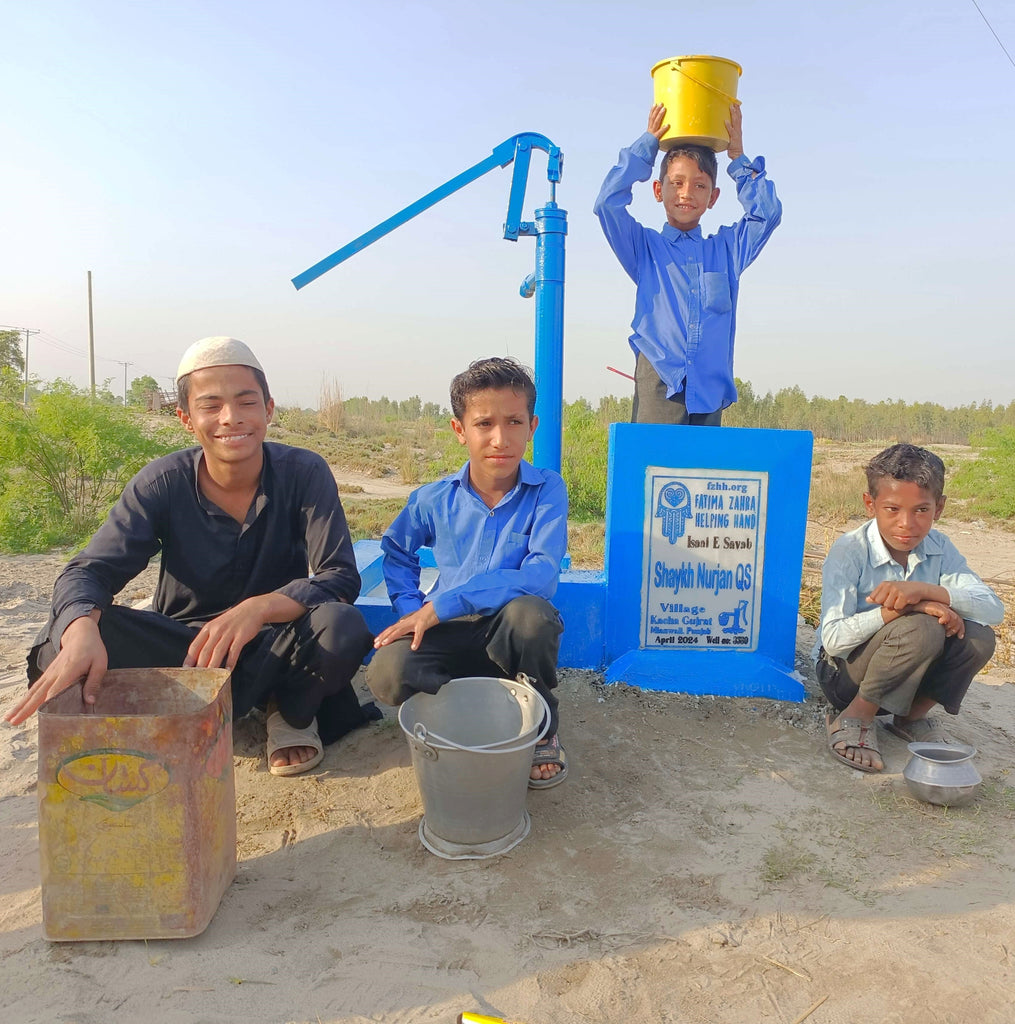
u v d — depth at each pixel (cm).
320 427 3114
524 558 294
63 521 915
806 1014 181
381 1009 182
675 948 202
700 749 317
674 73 375
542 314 439
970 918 214
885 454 307
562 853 245
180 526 289
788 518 368
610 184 384
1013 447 1193
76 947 202
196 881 202
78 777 195
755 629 373
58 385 961
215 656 240
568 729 328
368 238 429
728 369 401
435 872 235
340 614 271
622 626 371
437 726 267
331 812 267
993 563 828
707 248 401
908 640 289
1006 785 294
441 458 2103
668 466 362
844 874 235
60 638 237
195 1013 180
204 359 266
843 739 309
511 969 194
